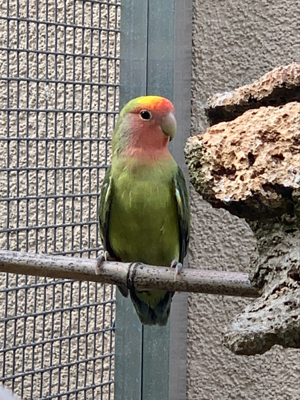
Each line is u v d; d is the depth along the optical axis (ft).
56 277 4.10
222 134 2.99
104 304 5.62
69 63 5.54
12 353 5.35
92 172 5.64
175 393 5.80
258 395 6.13
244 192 2.83
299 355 6.12
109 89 5.62
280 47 6.03
